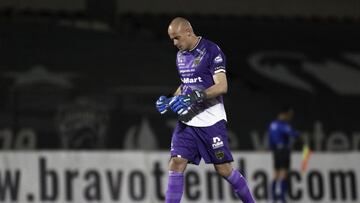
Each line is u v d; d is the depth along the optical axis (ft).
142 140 190.39
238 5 225.35
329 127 202.90
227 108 198.70
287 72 214.48
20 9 212.84
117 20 215.72
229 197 156.97
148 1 220.43
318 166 165.89
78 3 215.51
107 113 193.36
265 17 225.56
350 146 200.75
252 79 211.82
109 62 203.92
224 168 71.72
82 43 206.18
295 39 221.66
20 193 151.74
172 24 69.72
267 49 218.38
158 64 205.98
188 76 70.23
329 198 165.17
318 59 218.38
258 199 160.86
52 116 190.70
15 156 152.76
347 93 211.82
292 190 164.14
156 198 155.94
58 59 201.36
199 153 71.77
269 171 161.99
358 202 165.58
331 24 225.97
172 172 71.51
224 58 70.18
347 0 229.86
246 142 194.49
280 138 162.09
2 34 203.10
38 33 205.36
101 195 154.51
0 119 187.93
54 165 153.99
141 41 209.97
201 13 223.10
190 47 69.97
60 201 152.97
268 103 202.18
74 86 197.26
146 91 199.11
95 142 189.67
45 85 195.83
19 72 196.44
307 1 229.25
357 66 217.97
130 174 156.04
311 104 206.80
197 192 156.04
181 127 71.61
